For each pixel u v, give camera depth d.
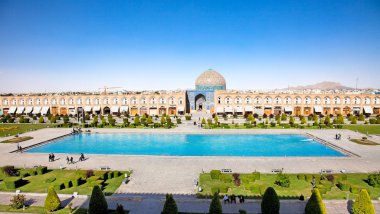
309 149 45.34
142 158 38.22
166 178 29.95
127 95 89.12
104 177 29.56
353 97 84.12
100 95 89.62
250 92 90.50
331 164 34.81
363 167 33.50
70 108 90.38
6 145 46.09
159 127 63.53
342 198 24.53
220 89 98.75
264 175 30.67
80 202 23.88
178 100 88.19
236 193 25.77
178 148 46.31
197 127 63.41
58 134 56.03
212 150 44.84
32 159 37.94
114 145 48.75
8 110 92.19
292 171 32.06
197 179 29.56
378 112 83.94
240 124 67.56
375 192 25.97
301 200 23.70
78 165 35.06
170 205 19.28
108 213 21.70
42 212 22.00
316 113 84.94
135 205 23.20
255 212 21.94
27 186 27.95
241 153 42.88
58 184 26.84
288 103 85.94
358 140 48.53
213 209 19.30
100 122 72.44
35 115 88.31
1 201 24.27
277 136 55.06
